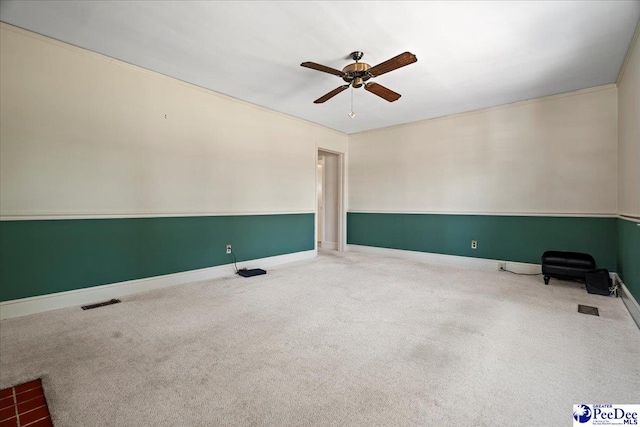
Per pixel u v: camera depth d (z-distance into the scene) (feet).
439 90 12.42
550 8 7.16
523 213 13.76
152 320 8.11
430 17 7.54
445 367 5.87
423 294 10.50
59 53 8.91
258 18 7.68
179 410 4.65
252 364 5.95
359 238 20.11
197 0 7.00
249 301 9.73
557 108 12.86
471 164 15.24
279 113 15.74
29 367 5.78
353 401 4.88
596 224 12.12
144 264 10.87
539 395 5.03
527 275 13.33
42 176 8.71
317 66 8.30
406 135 17.70
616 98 11.59
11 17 7.75
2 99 8.07
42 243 8.75
